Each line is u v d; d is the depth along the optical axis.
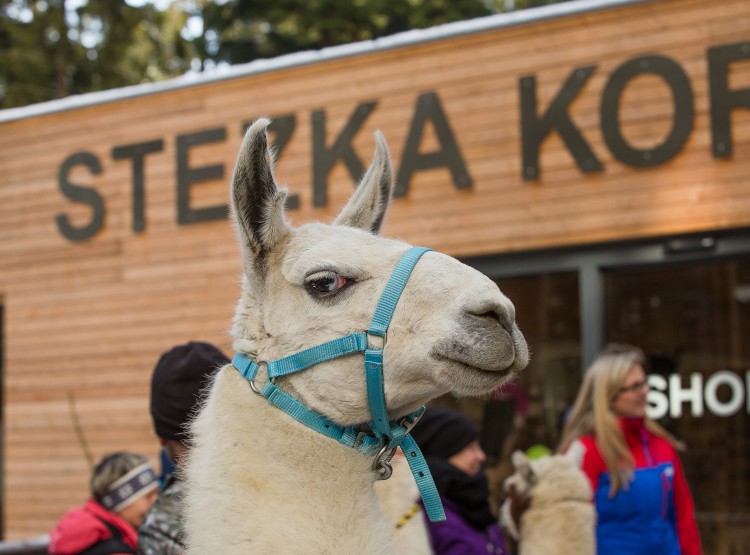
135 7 24.03
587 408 4.71
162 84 9.70
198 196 9.50
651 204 7.55
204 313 9.35
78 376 9.97
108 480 4.27
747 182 7.24
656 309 8.37
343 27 22.53
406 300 2.29
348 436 2.31
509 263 8.15
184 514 2.32
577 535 3.66
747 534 7.96
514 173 8.09
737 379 8.16
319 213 8.84
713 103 7.36
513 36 8.16
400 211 8.50
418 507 3.28
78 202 10.09
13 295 10.40
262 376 2.37
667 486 4.56
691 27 7.49
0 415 15.17
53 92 24.45
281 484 2.24
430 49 8.50
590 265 7.85
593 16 7.84
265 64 9.16
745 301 8.20
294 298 2.39
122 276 9.84
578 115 7.85
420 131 8.45
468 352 2.21
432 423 3.87
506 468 8.26
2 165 10.55
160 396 3.03
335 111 8.86
